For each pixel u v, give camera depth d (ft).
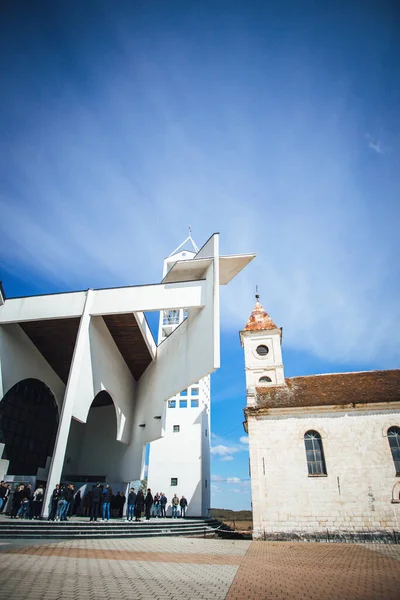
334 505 56.95
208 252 62.64
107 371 72.64
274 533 56.18
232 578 22.56
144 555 31.09
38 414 79.10
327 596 18.16
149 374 85.20
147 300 62.69
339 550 41.37
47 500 48.85
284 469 60.70
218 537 62.23
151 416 77.61
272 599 17.43
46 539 38.65
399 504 55.36
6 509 56.08
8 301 65.98
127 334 74.64
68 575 20.89
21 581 18.88
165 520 62.18
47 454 80.33
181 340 68.74
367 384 69.97
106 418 96.48
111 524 46.06
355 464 59.16
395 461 58.75
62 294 65.77
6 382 65.46
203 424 111.75
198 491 100.17
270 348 87.20
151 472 104.06
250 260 59.72
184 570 24.66
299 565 28.99
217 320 54.49
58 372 82.38
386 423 60.95
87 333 62.08
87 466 92.12
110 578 20.77
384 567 28.19
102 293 64.95
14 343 67.82
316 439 62.80
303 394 70.33
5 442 68.69
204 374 55.88
